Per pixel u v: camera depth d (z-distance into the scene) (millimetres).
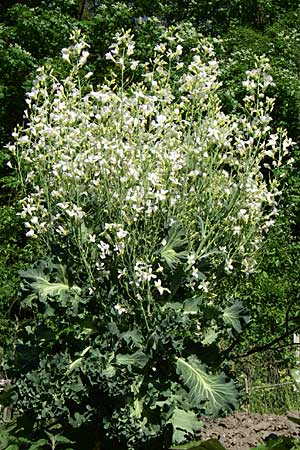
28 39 13688
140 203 4668
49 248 4957
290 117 12789
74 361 4605
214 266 5016
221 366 5141
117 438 4543
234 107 11148
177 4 16016
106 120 4992
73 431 4641
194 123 5094
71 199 4750
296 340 7477
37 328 4844
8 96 13250
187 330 4785
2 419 5645
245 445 5066
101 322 4672
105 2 15023
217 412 4484
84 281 4887
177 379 4676
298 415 5891
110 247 4785
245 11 15578
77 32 5164
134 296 4707
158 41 12734
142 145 4914
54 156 4973
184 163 4906
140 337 4465
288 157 11961
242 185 4980
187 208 4941
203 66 5090
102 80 12438
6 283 8719
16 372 4855
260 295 7211
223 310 4938
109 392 4348
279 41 13922
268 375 6910
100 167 4789
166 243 4695
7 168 12758
